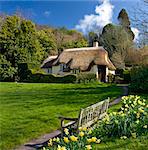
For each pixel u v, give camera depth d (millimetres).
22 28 53188
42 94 23969
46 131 11297
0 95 23359
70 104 18016
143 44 28422
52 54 67312
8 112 15227
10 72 48969
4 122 12672
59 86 33438
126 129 8547
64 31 84188
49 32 74188
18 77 49094
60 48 70250
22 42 51781
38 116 14000
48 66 56844
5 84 35875
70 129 8977
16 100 20094
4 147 9242
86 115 9008
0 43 50625
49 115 14250
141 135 8562
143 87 24078
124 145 7918
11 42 50688
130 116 8859
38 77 46688
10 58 50562
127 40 59812
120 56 58281
